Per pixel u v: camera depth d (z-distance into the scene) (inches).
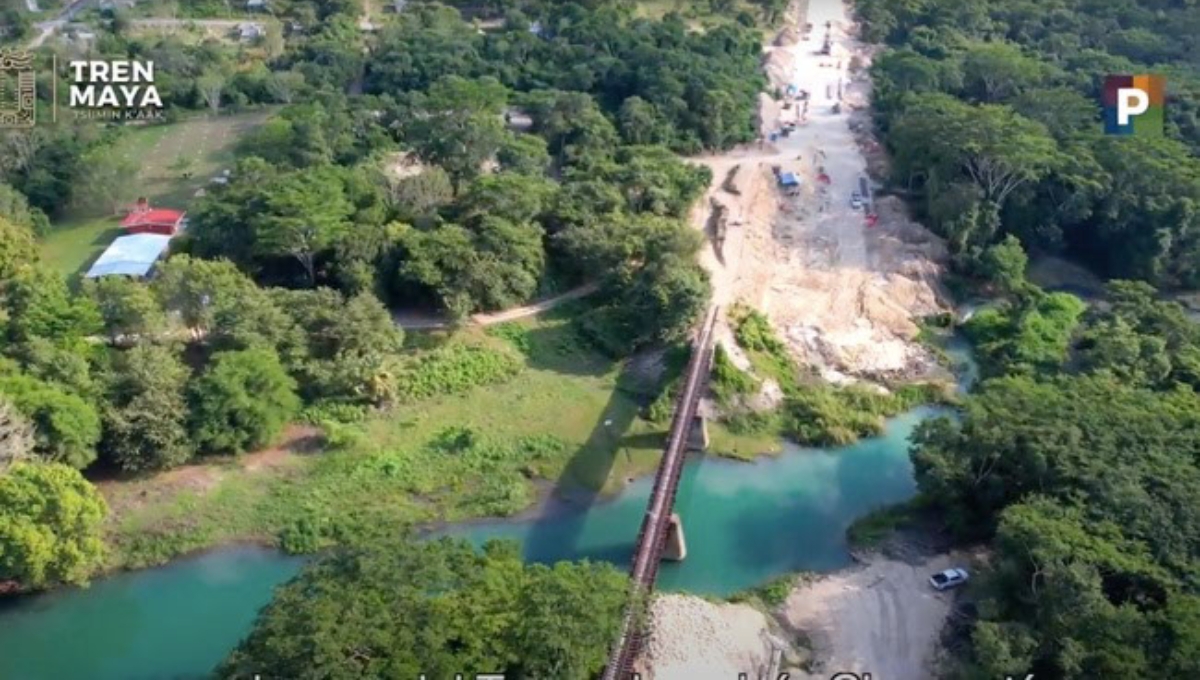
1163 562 2987.2
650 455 4119.1
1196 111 6456.7
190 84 7140.8
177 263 4311.0
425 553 2869.1
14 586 3388.3
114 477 3764.8
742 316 4790.8
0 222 4611.2
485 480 3919.8
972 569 3494.1
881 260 5428.2
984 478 3617.1
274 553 3585.1
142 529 3595.0
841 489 4037.9
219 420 3821.4
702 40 7765.8
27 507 3230.8
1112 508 3159.5
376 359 4232.3
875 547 3668.8
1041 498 3228.3
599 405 4333.2
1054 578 2842.0
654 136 6501.0
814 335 4837.6
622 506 3885.3
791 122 7135.8
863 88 7834.6
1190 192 5388.8
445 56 7268.7
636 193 5438.0
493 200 5000.0
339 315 4239.7
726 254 5295.3
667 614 3270.2
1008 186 5531.5
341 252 4675.2
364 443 3996.1
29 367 3720.5
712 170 6269.7
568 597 2728.8
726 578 3560.5
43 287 4067.4
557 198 5211.6
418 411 4192.9
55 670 3164.4
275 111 7071.9
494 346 4552.2
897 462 4192.9
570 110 6417.3
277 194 4805.6
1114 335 4367.6
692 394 3924.7
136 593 3430.1
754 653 3159.5
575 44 7642.7
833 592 3474.4
